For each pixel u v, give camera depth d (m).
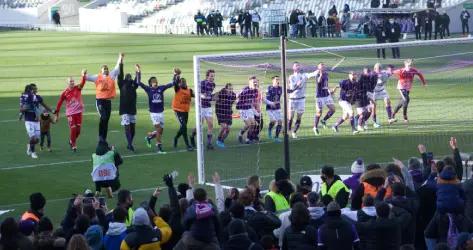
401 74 35.38
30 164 29.62
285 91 23.56
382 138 33.00
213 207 16.69
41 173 28.33
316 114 33.91
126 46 68.81
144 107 40.31
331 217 16.34
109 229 16.55
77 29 96.06
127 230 16.56
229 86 31.50
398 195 17.77
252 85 32.09
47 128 31.25
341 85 34.00
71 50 67.56
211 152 31.06
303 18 70.88
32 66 58.22
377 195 17.98
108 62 58.62
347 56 55.09
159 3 94.50
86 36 81.19
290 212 16.89
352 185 21.16
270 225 16.95
